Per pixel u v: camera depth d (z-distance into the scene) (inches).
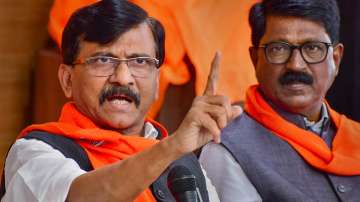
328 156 182.1
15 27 270.4
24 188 146.6
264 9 183.9
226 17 245.1
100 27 157.5
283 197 177.0
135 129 164.4
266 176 178.4
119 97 159.0
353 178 182.2
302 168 180.9
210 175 180.4
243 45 245.9
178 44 238.7
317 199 178.7
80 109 162.4
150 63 160.1
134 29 158.9
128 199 137.6
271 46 182.7
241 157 179.8
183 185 134.2
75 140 158.2
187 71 239.6
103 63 158.4
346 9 275.4
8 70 270.7
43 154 151.4
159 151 133.8
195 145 132.7
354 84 273.9
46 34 272.7
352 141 186.1
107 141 158.9
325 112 187.6
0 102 269.9
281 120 183.5
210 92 133.9
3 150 270.1
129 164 135.9
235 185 178.1
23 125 272.8
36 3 272.8
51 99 256.5
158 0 237.1
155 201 158.1
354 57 274.4
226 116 131.6
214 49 241.9
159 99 235.6
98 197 138.3
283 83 182.7
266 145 181.9
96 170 139.9
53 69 256.1
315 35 181.5
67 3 240.5
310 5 181.2
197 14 241.3
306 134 182.9
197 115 131.7
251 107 187.0
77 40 159.6
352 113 273.6
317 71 181.9
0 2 269.3
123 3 159.2
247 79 244.7
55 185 142.3
